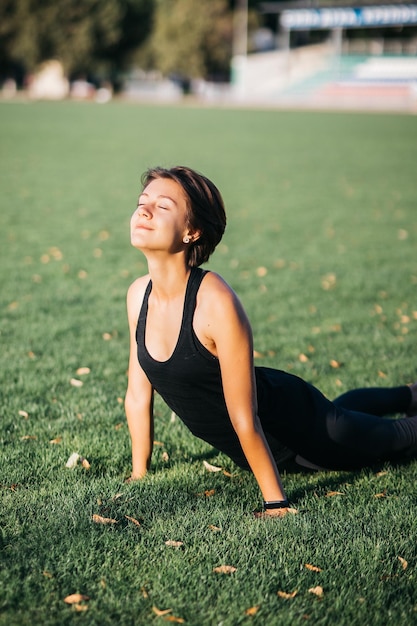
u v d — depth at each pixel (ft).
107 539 10.07
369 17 193.98
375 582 9.37
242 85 226.79
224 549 9.92
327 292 26.89
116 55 244.01
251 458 10.64
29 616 8.51
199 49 234.17
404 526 10.82
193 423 11.14
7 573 9.23
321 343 20.89
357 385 17.49
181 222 9.71
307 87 216.33
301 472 12.73
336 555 9.91
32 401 15.90
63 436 14.07
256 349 20.16
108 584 9.13
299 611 8.74
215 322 9.86
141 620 8.52
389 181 61.93
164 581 9.21
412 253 34.42
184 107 177.17
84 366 18.43
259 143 92.12
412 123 130.41
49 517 10.67
